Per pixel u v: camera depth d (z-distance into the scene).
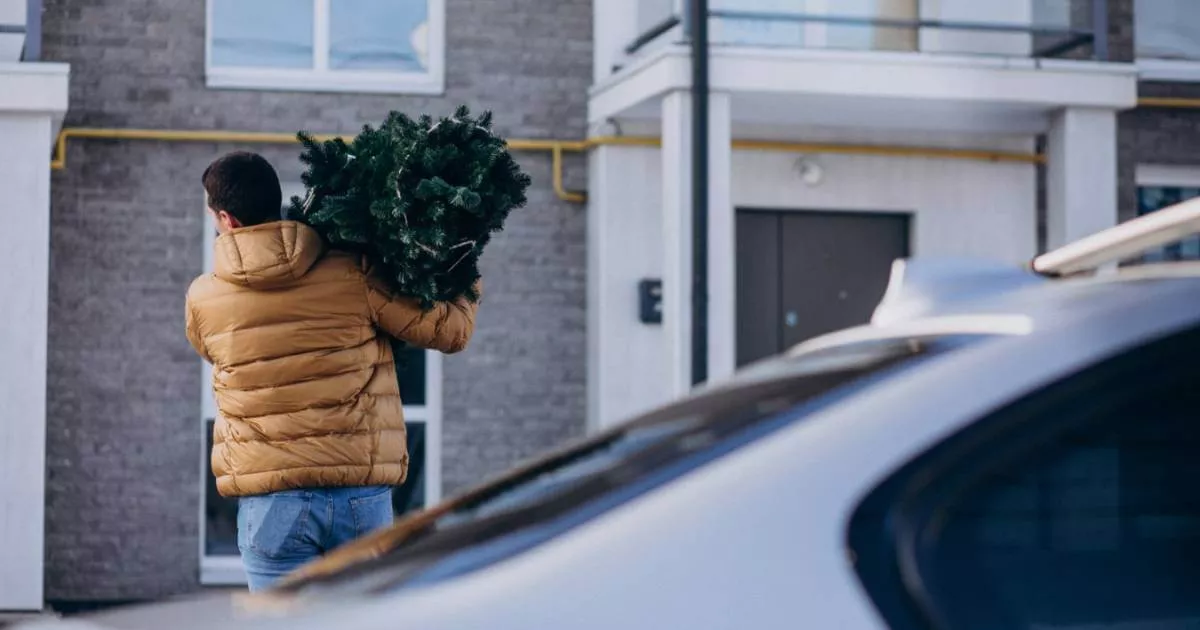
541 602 1.80
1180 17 11.59
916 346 2.15
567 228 10.87
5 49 9.50
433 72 10.77
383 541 2.58
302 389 4.19
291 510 4.20
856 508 1.83
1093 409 1.89
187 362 10.41
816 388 2.12
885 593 1.78
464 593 1.85
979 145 11.28
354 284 4.26
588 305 10.84
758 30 10.41
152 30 10.44
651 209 10.65
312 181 4.42
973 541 1.83
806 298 11.12
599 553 1.83
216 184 4.34
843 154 11.01
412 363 10.72
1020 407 1.89
